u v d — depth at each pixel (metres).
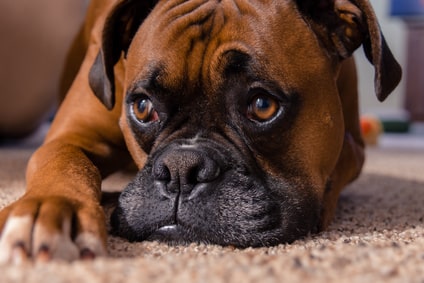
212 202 0.61
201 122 0.64
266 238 0.61
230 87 0.63
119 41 0.73
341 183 0.76
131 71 0.68
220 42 0.64
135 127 0.68
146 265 0.51
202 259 0.54
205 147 0.63
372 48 0.66
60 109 0.82
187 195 0.61
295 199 0.64
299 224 0.64
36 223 0.53
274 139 0.64
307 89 0.65
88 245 0.54
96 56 0.75
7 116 1.54
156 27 0.67
